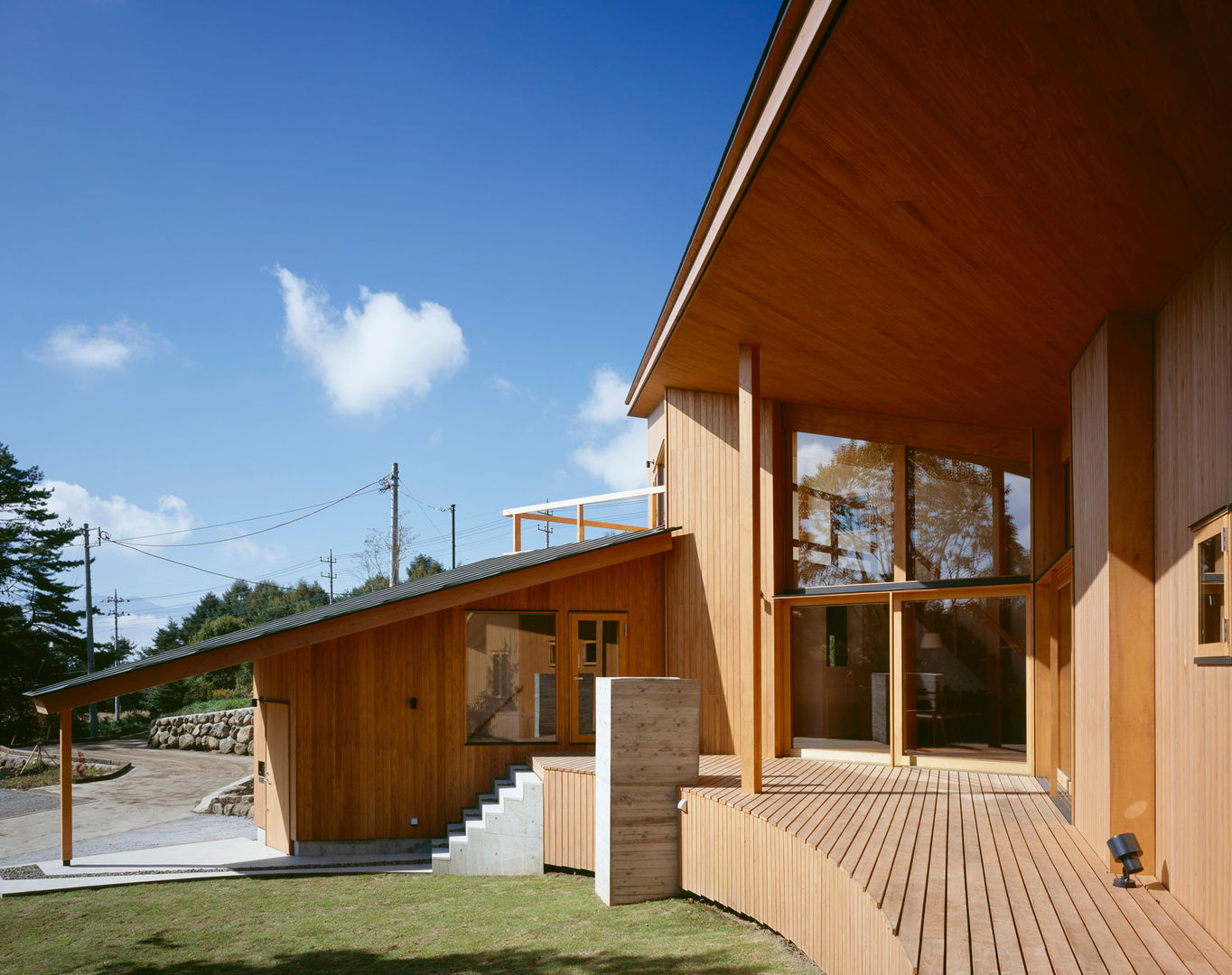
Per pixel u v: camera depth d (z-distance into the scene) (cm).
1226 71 362
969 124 468
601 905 930
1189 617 518
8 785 2003
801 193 627
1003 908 502
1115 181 470
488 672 1328
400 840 1259
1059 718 996
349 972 729
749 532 991
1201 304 505
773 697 1279
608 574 1399
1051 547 1071
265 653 1176
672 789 962
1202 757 484
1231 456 448
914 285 715
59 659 3891
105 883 1074
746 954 713
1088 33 371
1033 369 838
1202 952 430
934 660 1172
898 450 1234
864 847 663
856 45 445
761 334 985
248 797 1611
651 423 1688
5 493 3947
